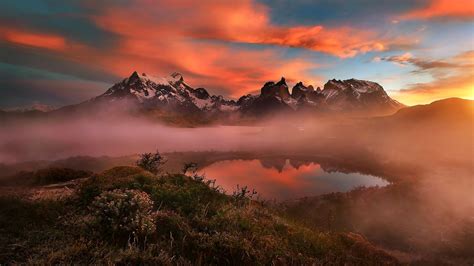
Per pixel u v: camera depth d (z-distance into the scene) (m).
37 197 10.20
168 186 11.62
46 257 6.05
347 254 10.65
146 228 7.46
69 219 8.30
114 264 5.95
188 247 7.55
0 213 8.02
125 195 8.07
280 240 9.28
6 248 6.30
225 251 7.68
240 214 10.29
